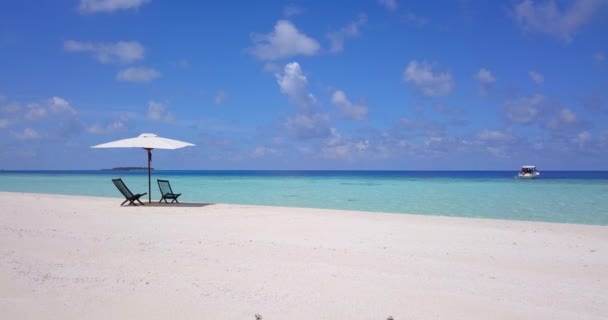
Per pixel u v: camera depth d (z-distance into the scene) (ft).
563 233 32.83
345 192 95.45
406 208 59.93
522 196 83.05
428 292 17.40
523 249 26.58
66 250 24.76
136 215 43.37
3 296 16.52
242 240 28.63
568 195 85.35
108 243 27.12
